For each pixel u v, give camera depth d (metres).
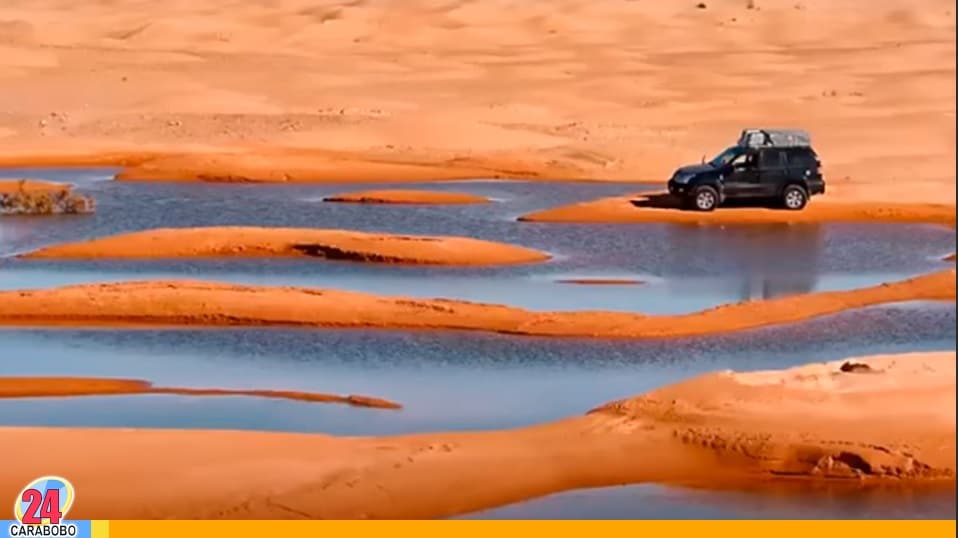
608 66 107.88
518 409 25.47
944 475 21.22
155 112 87.69
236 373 28.20
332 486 19.91
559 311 33.72
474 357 29.73
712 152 72.69
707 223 51.69
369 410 25.36
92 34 125.62
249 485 19.89
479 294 37.16
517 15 137.12
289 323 32.59
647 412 23.30
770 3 146.75
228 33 125.56
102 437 22.03
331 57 112.88
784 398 23.75
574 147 72.50
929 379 25.09
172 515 18.81
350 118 83.06
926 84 95.19
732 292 37.97
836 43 125.44
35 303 33.34
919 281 37.66
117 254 42.41
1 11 147.25
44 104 90.50
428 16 135.38
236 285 34.72
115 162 71.38
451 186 63.47
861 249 46.25
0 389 26.58
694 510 19.75
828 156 69.56
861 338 32.03
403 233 48.94
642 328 32.09
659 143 75.81
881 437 22.03
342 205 56.09
